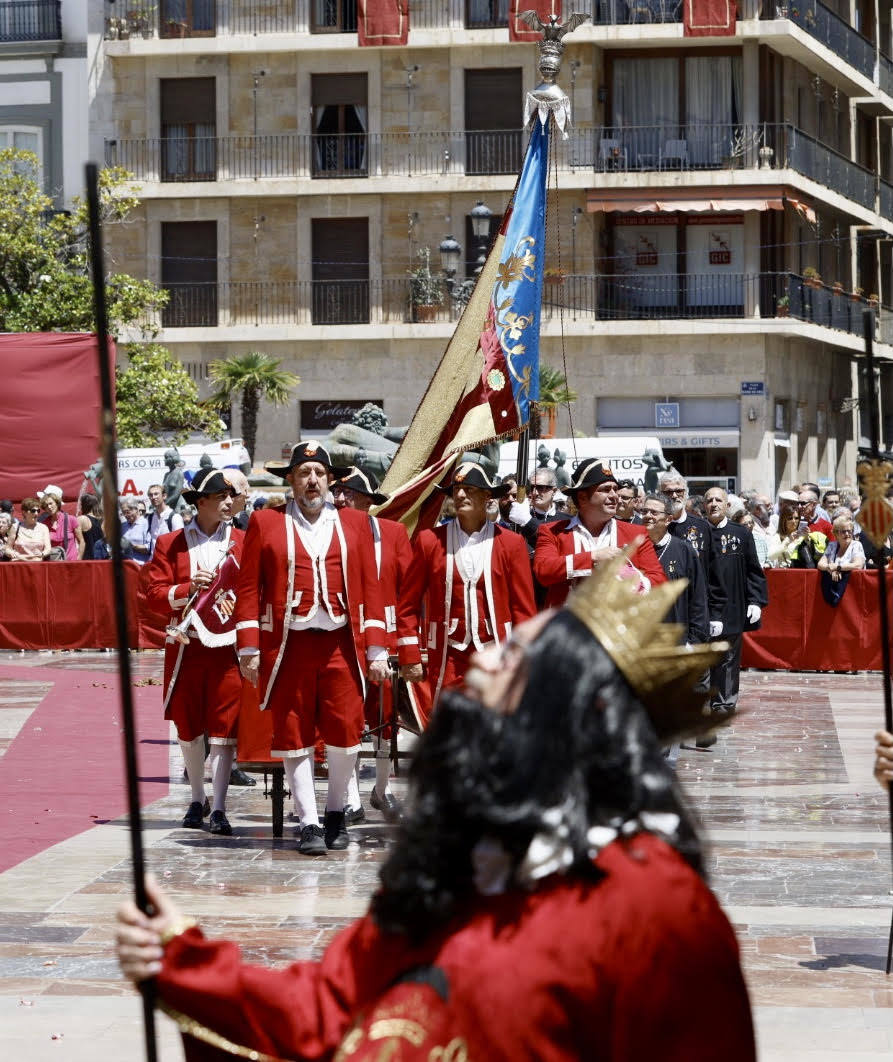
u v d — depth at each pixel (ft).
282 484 103.81
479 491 35.09
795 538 82.94
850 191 176.24
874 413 18.75
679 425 156.46
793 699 65.87
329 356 161.48
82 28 168.86
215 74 162.50
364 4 158.10
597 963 7.98
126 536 90.38
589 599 8.54
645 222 160.04
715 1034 8.03
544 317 156.87
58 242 150.00
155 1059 9.21
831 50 168.86
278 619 34.09
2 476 106.73
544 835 8.11
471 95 159.63
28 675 76.84
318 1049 8.91
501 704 8.36
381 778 38.55
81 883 31.58
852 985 24.03
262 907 29.43
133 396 146.00
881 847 34.83
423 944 8.46
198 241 163.94
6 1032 21.85
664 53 157.99
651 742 8.38
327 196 161.38
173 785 44.42
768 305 158.51
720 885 30.94
